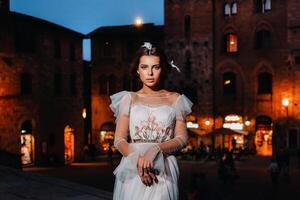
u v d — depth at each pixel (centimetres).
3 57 3519
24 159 3725
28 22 3747
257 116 4644
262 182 2867
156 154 302
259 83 4653
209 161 3931
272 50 4562
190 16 4872
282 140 4466
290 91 4466
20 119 3672
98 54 5222
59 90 4250
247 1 4681
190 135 4772
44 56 4000
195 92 4897
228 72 4791
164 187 310
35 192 920
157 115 321
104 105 5206
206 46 4831
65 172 3453
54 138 4119
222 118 4816
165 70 339
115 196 329
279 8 4531
